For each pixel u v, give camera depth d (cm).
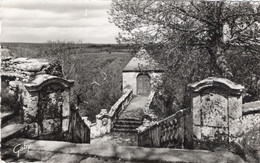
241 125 478
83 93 2539
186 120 634
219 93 490
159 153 418
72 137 646
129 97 2336
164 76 1014
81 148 446
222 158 399
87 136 786
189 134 609
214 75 929
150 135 912
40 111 545
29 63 609
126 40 940
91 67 3167
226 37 869
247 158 446
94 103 2525
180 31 938
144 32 933
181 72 993
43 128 552
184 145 637
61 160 405
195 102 515
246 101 1097
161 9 880
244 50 949
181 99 1267
